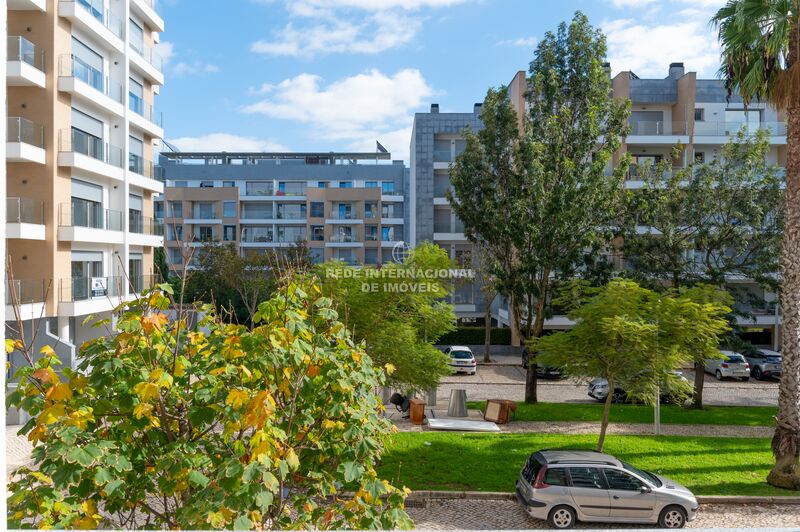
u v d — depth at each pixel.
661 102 35.94
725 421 19.00
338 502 5.70
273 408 4.62
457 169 22.66
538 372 27.91
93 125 23.77
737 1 13.45
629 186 32.69
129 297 24.86
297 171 60.22
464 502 11.70
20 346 4.73
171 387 5.14
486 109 22.17
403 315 16.53
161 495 6.37
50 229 20.75
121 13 25.44
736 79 14.32
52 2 20.70
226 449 5.34
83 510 4.53
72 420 4.41
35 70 20.12
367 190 55.44
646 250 22.25
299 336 5.57
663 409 20.89
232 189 55.81
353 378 5.61
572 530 10.26
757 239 21.62
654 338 13.15
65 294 21.17
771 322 33.84
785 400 12.70
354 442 5.49
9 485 4.59
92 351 5.14
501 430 17.50
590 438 16.22
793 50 12.98
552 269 21.03
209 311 6.62
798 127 13.08
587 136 20.61
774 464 13.87
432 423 18.02
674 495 10.58
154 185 28.45
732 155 21.77
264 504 4.22
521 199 20.66
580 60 21.30
